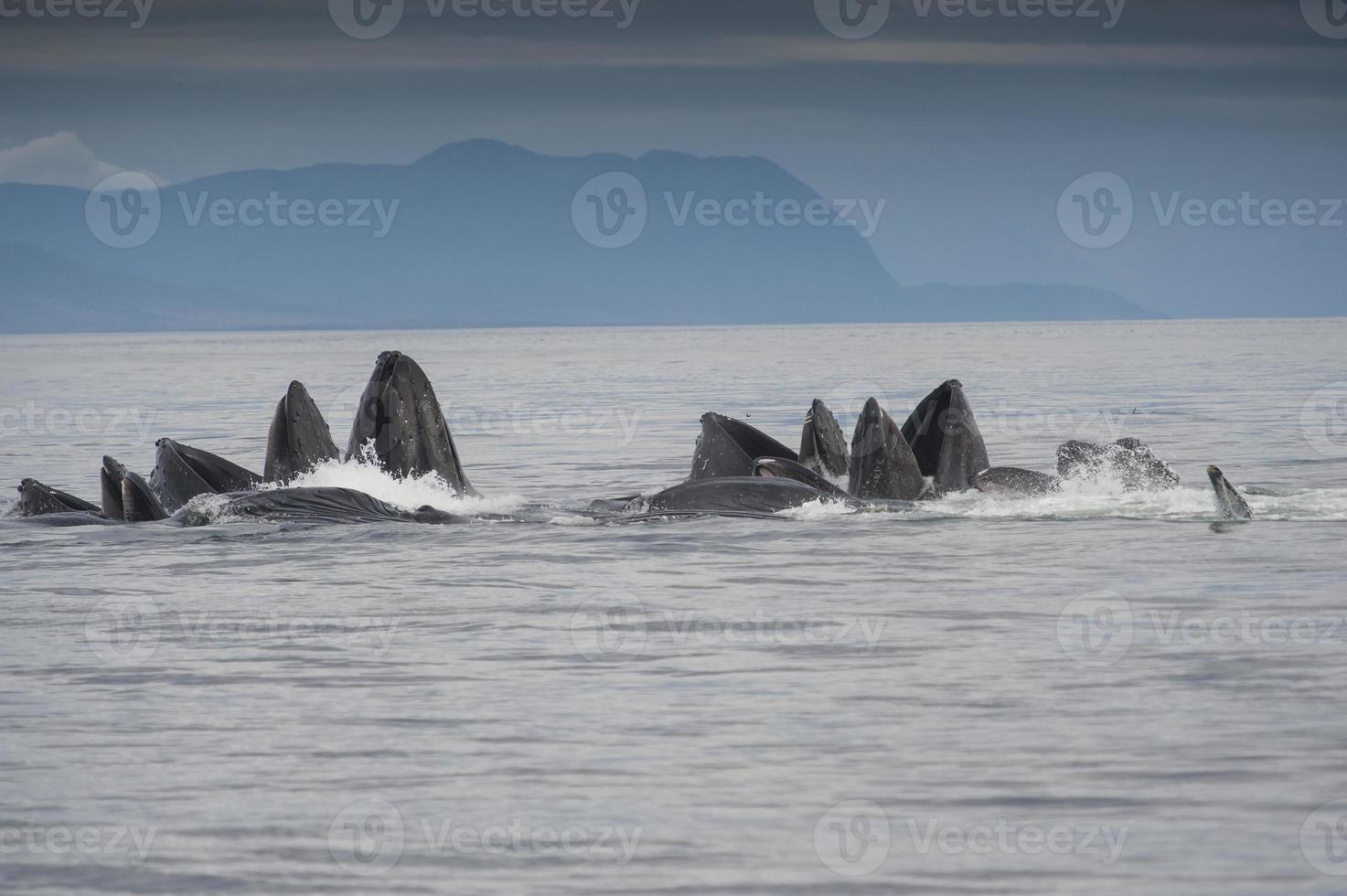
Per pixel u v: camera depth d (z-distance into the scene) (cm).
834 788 3384
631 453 12756
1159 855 2970
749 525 7406
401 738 3809
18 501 8312
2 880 2923
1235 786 3334
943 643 4788
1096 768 3481
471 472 11319
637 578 6078
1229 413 16175
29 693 4297
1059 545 6688
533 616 5325
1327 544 6562
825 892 2838
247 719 4000
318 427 8231
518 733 3834
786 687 4259
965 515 7544
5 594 5859
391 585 5981
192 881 2909
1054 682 4253
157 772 3556
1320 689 4109
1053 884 2852
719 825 3172
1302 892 2777
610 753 3656
